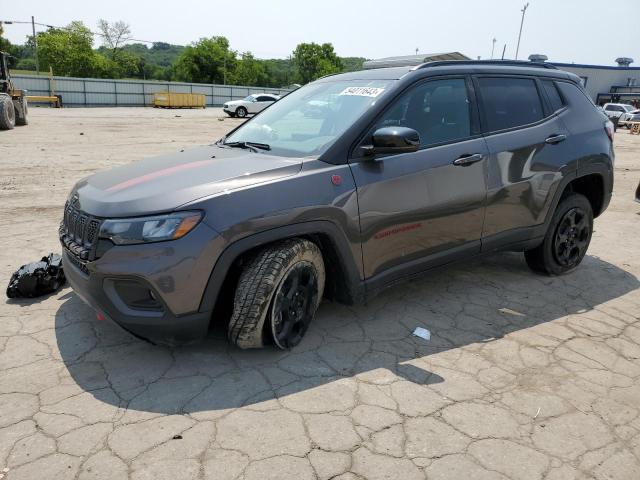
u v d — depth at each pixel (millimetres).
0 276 4211
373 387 2826
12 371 2869
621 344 3439
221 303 3072
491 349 3307
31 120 23281
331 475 2188
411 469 2242
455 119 3688
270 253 2865
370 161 3201
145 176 3031
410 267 3510
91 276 2730
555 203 4273
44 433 2383
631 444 2477
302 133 3479
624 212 7594
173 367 2949
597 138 4539
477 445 2412
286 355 3109
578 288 4395
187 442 2352
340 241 3064
